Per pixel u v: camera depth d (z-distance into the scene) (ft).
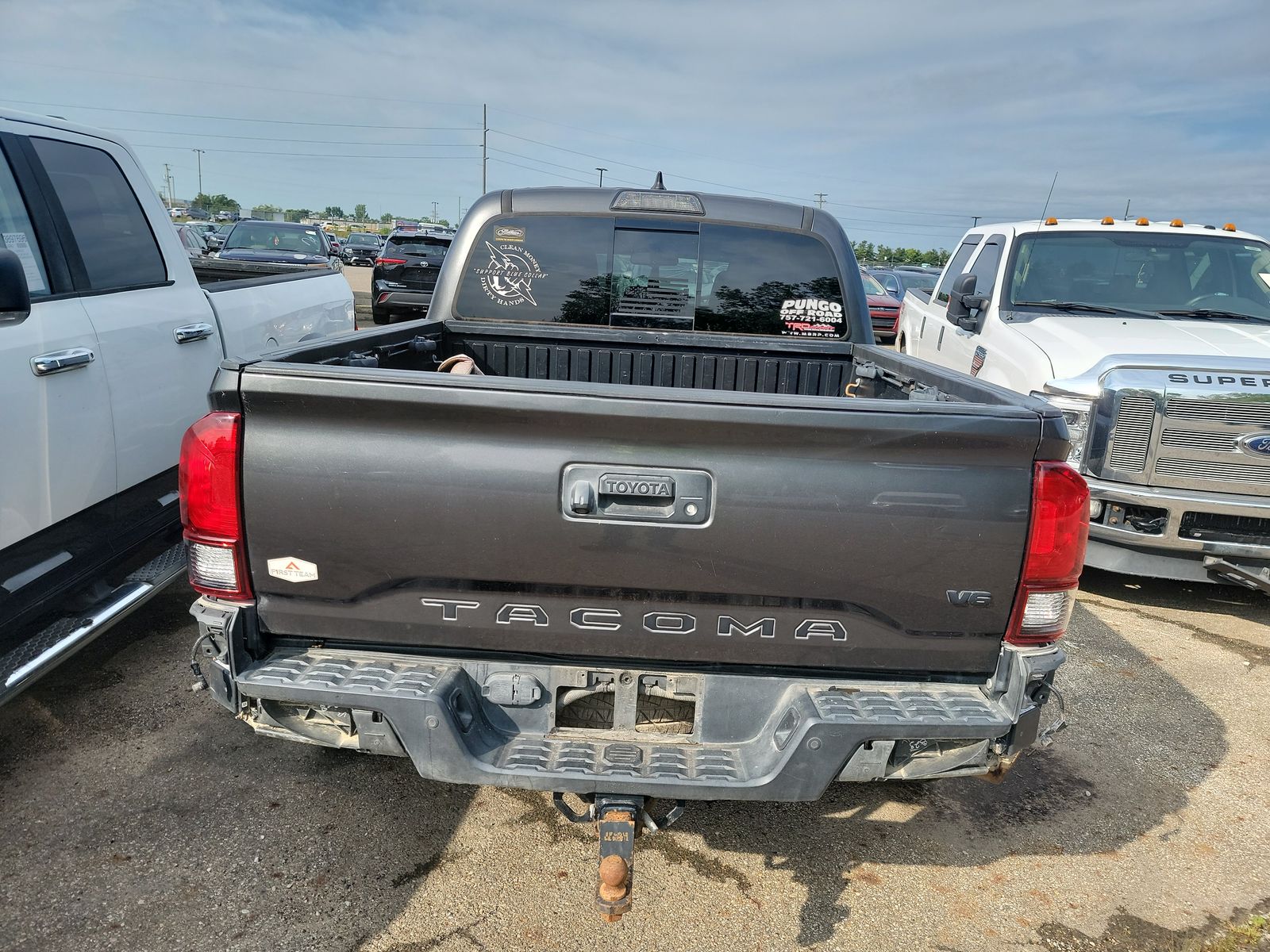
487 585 7.21
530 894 8.66
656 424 6.74
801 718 7.15
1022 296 20.72
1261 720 13.14
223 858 8.88
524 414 6.73
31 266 10.82
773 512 6.93
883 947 8.27
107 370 11.47
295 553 7.14
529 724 7.63
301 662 7.42
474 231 13.05
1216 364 15.67
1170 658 15.20
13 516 9.77
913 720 7.09
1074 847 9.95
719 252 13.08
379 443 6.92
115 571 11.80
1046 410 7.03
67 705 11.49
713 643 7.36
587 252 13.08
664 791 7.04
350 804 9.88
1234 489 15.65
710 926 8.40
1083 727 12.73
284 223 49.78
